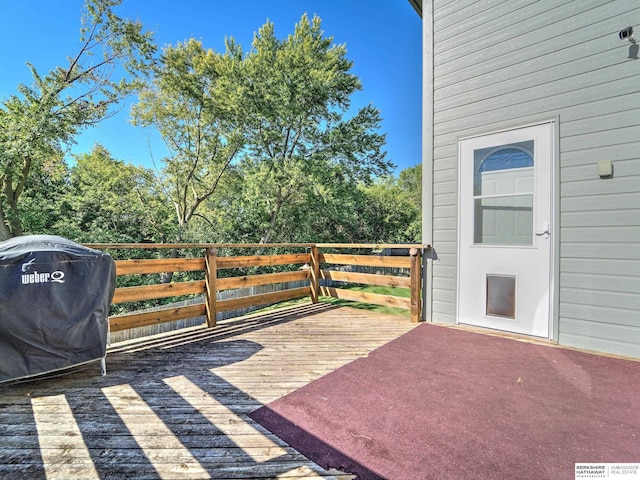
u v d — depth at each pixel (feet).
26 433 5.81
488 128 11.63
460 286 12.42
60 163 34.83
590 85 9.60
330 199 34.78
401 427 5.90
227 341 11.17
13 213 31.12
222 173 41.52
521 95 10.87
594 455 5.06
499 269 11.43
